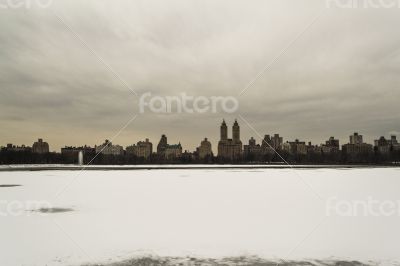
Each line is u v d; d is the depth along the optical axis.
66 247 8.06
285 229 9.77
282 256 7.49
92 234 9.18
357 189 19.48
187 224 10.32
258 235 9.12
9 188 19.88
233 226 10.09
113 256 7.43
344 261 7.20
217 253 7.67
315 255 7.57
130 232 9.40
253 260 7.22
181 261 7.14
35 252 7.69
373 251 7.85
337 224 10.38
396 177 29.05
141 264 6.96
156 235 9.09
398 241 8.62
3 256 7.41
